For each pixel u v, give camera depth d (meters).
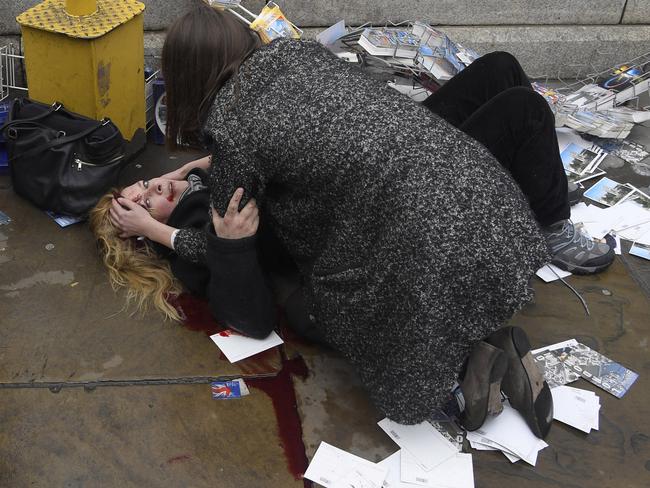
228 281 2.42
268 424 2.35
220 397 2.42
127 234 2.82
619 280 3.10
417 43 3.62
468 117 2.75
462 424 2.35
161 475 2.16
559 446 2.35
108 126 3.08
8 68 3.87
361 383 2.51
